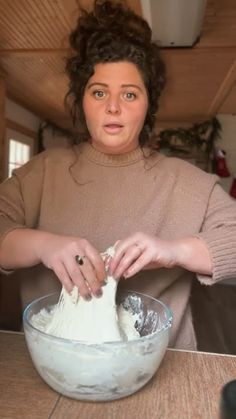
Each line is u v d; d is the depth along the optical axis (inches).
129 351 18.2
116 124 26.6
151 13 46.2
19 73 82.2
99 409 18.6
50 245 22.8
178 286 31.8
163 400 19.5
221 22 53.0
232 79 81.4
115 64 26.1
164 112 122.9
